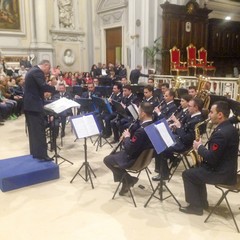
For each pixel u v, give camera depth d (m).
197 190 3.10
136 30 11.26
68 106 4.18
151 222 3.05
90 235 2.85
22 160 4.36
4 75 9.05
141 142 3.18
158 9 11.06
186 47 11.71
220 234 2.84
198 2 12.23
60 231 2.91
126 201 3.50
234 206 3.37
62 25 13.43
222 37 14.02
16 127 7.23
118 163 3.37
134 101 5.91
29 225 3.02
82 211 3.29
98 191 3.76
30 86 4.15
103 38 13.98
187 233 2.87
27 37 12.63
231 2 14.09
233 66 14.55
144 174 4.26
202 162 3.13
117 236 2.83
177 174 4.27
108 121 5.94
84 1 13.80
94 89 7.11
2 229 2.95
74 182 4.03
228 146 2.84
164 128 3.18
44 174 4.04
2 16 11.90
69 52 13.71
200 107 3.93
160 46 11.17
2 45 12.04
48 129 5.77
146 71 11.16
